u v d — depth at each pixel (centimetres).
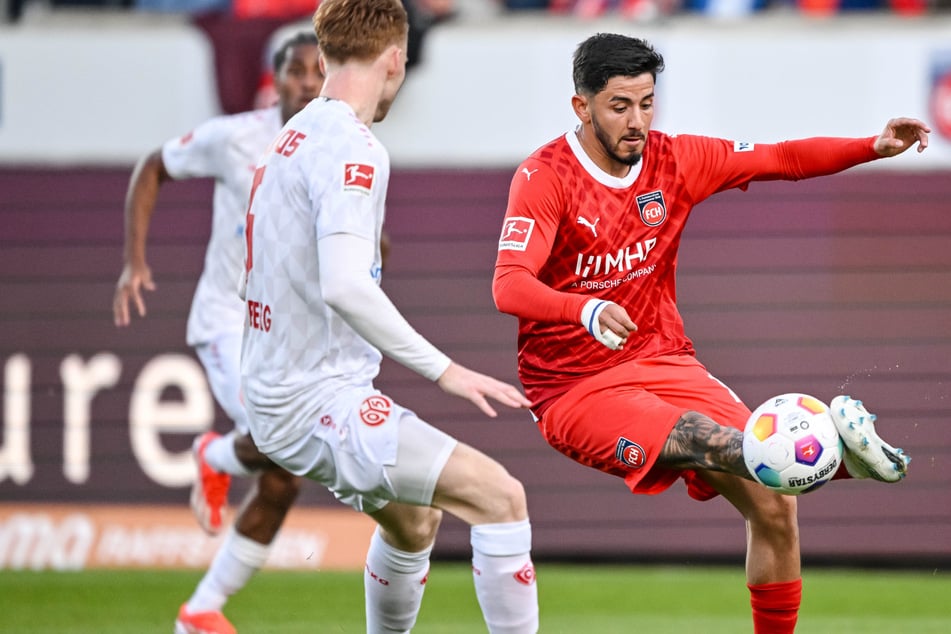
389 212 3047
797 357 3005
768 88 2969
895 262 3014
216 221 2148
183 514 3005
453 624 2283
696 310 3017
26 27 3064
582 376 1602
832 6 3247
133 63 3053
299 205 1414
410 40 3000
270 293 1437
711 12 3259
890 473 1352
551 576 2845
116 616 2316
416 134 3041
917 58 2961
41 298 3058
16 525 3005
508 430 3025
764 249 3016
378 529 1547
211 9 3262
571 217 1548
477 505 1427
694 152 1603
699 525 2997
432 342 3048
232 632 1978
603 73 1494
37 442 3036
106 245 3061
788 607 1548
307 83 2053
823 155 1596
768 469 1371
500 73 3022
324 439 1431
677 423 1491
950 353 3002
